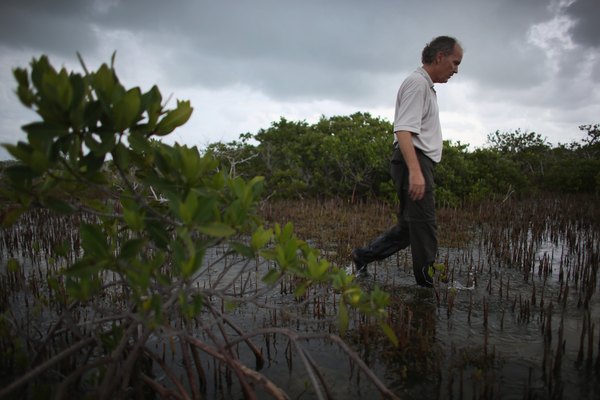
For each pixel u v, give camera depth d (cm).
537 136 1277
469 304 278
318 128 1044
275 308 175
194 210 136
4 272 358
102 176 149
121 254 138
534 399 171
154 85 154
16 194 155
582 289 298
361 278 346
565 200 819
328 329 245
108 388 146
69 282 142
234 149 940
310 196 879
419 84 279
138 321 147
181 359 212
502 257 405
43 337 223
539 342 224
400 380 189
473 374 185
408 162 277
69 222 502
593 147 1209
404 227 320
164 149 157
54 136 128
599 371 191
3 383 185
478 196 766
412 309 274
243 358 211
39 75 129
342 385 186
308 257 159
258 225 176
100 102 132
